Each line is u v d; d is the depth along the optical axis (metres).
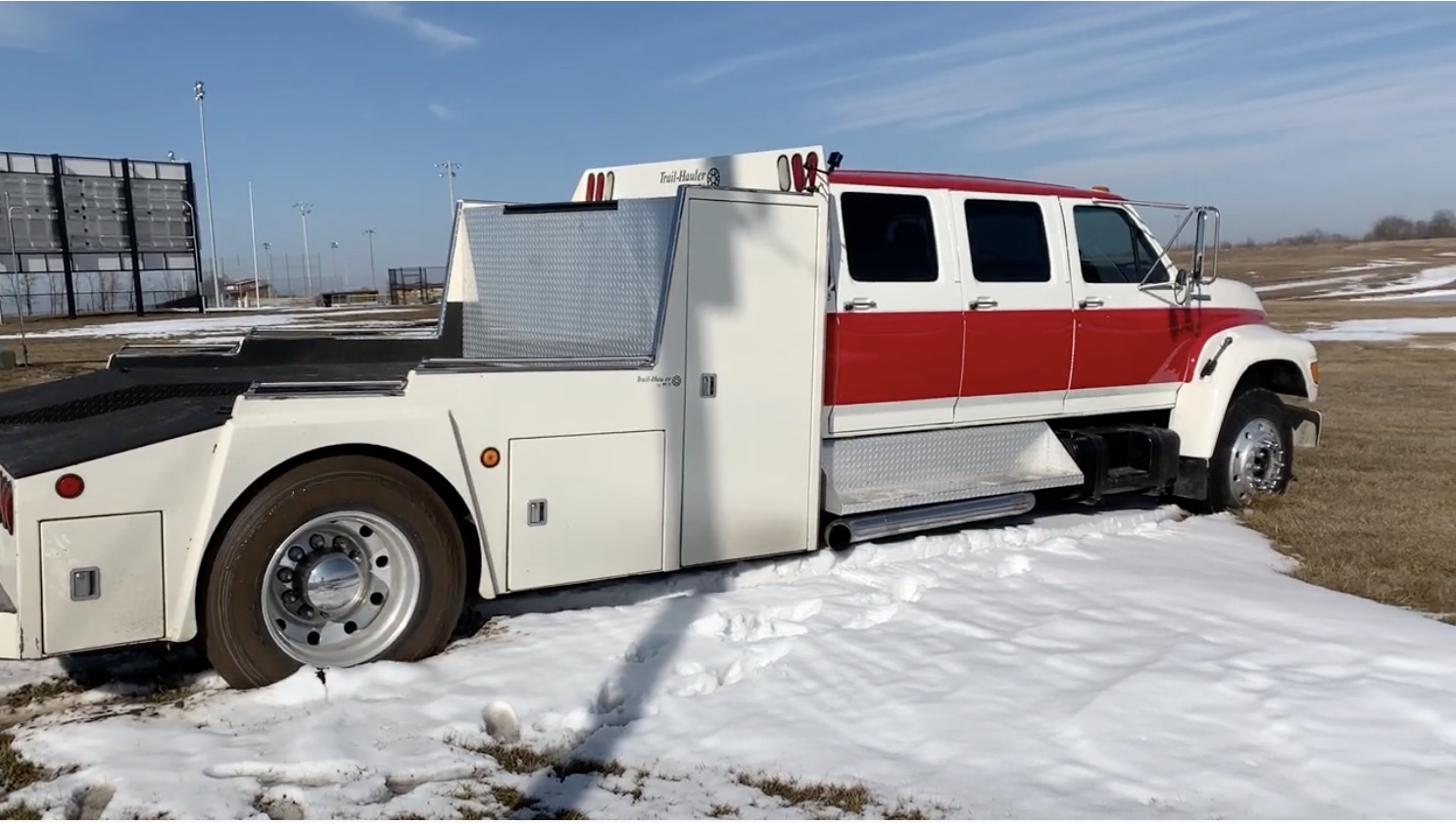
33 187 50.06
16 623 3.86
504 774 3.66
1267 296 51.03
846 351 5.92
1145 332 7.37
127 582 4.04
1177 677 4.51
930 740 3.96
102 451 3.97
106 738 3.81
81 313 55.25
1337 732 4.02
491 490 4.74
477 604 5.46
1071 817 3.41
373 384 4.47
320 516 4.34
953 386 6.41
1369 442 11.48
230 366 6.66
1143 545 6.89
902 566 6.21
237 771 3.60
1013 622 5.25
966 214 6.45
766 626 5.18
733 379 5.39
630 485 5.10
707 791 3.57
